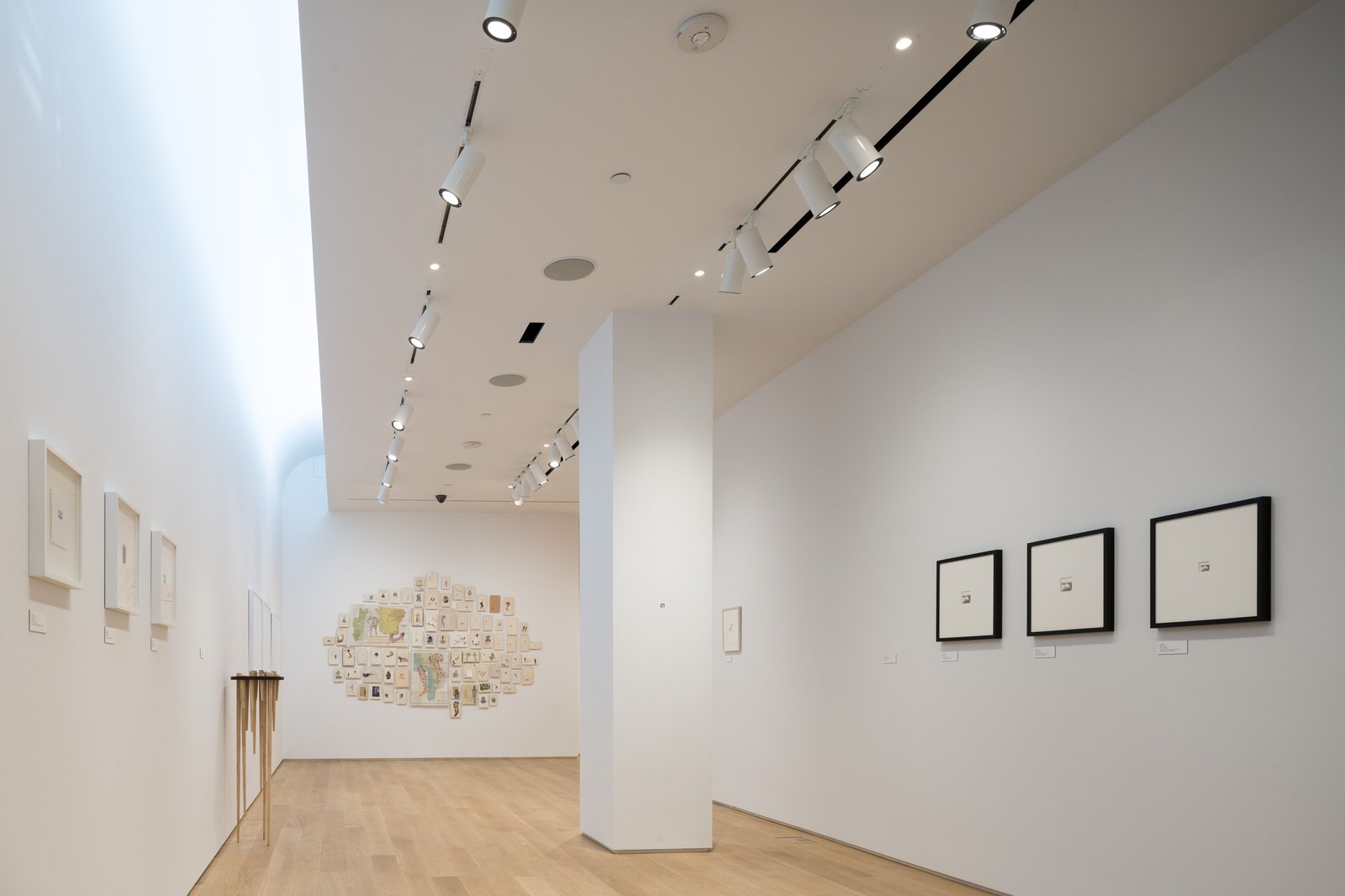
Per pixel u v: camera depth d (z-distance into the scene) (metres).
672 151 5.29
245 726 8.47
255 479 11.02
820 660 8.38
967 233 6.38
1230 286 4.50
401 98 4.74
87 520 3.88
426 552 16.84
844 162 4.77
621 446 7.57
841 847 7.65
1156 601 4.76
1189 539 4.60
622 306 7.60
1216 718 4.44
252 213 8.04
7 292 2.99
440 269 6.84
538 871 6.70
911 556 7.06
